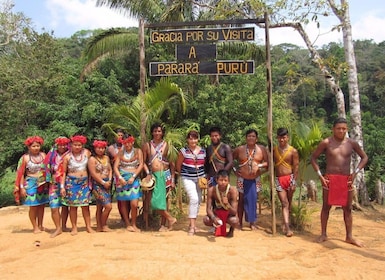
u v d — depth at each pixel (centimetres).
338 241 646
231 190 650
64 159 675
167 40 739
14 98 1838
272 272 474
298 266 501
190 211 686
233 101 1568
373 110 4084
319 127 804
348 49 1045
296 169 718
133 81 1994
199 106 1582
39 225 734
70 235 680
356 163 1048
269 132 698
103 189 697
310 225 768
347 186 630
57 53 2084
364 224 837
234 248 579
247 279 454
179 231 703
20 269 491
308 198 1145
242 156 724
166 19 1444
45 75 1908
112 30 1564
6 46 2400
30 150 703
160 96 755
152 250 563
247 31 721
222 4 1041
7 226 826
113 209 977
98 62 1652
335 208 968
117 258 529
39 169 702
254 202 725
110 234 679
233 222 652
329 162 641
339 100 1025
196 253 552
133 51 1839
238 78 1636
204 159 702
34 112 1812
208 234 683
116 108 771
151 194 725
